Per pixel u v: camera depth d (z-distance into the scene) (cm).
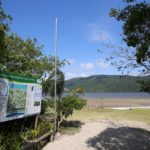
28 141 929
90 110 2597
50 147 1048
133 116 2136
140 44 831
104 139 1215
